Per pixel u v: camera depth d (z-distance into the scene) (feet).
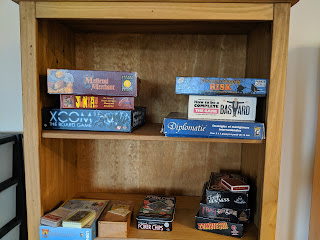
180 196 3.85
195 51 3.60
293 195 3.88
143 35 3.62
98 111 2.75
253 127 2.56
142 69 3.67
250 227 3.07
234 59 3.58
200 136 2.60
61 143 3.30
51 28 2.95
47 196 2.93
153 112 3.73
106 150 3.84
